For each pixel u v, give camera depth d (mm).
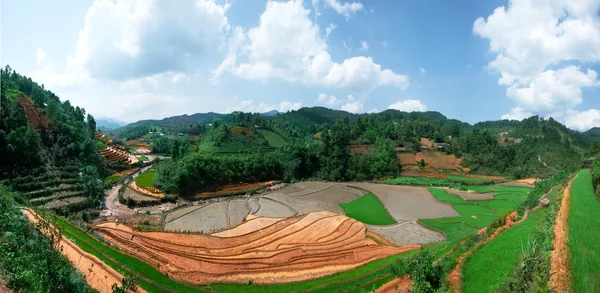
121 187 85500
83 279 25844
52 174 70500
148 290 29766
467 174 122125
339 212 71188
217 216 66438
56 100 117062
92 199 66312
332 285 34906
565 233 27203
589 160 84750
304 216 65062
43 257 23844
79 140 89812
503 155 130000
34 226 30734
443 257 34281
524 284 21641
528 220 39438
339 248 49062
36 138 70562
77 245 34594
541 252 24219
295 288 35594
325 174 110375
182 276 36812
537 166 125562
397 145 140500
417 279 28734
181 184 81750
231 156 105188
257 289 35281
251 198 83125
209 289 34500
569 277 20375
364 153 128000
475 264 29984
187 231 55844
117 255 35938
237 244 49938
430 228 59875
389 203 78125
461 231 57375
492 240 35719
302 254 46438
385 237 56250
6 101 71875
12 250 21922
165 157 154875
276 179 108062
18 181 62719
